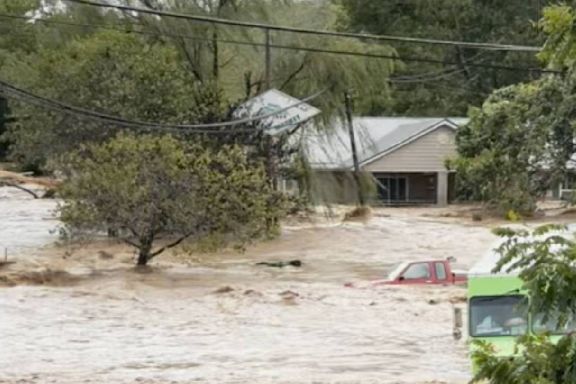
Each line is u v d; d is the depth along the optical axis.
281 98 101.00
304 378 43.09
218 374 44.03
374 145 138.50
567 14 14.29
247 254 91.69
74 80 106.62
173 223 78.69
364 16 190.12
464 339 47.44
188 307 63.19
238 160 86.69
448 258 82.31
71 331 55.12
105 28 110.50
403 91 185.38
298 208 110.38
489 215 128.62
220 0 108.69
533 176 127.44
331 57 111.62
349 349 50.16
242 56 109.94
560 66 15.02
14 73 124.44
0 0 175.88
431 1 185.25
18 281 72.44
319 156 129.25
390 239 101.81
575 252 14.05
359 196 118.12
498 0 184.25
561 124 125.06
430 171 159.50
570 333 13.84
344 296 66.50
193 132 94.00
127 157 78.50
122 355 48.69
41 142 111.19
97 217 78.62
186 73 106.75
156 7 108.50
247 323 58.03
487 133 131.00
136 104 102.94
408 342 52.00
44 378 43.00
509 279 38.34
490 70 184.88
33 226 107.56
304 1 112.75
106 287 69.56
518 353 16.47
